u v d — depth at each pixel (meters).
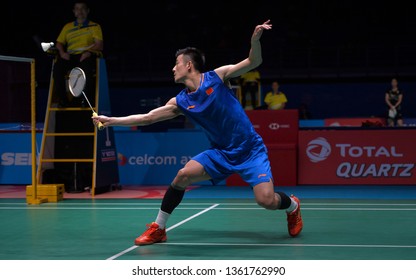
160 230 6.46
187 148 13.36
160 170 13.47
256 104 19.38
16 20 28.33
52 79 11.95
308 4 29.23
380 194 11.30
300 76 26.03
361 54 27.00
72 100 12.00
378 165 12.88
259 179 6.19
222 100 6.18
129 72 26.98
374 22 29.16
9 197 11.41
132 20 29.86
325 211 8.98
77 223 7.98
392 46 26.11
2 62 18.36
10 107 18.47
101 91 11.84
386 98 19.25
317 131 13.04
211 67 26.94
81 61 11.57
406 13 29.05
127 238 6.83
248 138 6.27
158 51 27.78
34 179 10.22
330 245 6.27
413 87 25.31
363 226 7.56
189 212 8.95
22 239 6.79
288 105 26.09
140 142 13.55
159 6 29.81
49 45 9.83
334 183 12.97
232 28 28.45
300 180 13.04
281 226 7.60
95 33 11.72
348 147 12.95
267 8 28.77
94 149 11.57
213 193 11.71
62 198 10.76
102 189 11.88
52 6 29.20
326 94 25.88
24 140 13.87
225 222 7.96
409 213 8.73
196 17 29.42
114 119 6.32
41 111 25.92
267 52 27.19
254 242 6.50
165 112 6.39
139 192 11.97
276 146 12.88
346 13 29.27
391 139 12.84
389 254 5.79
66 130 12.30
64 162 12.30
